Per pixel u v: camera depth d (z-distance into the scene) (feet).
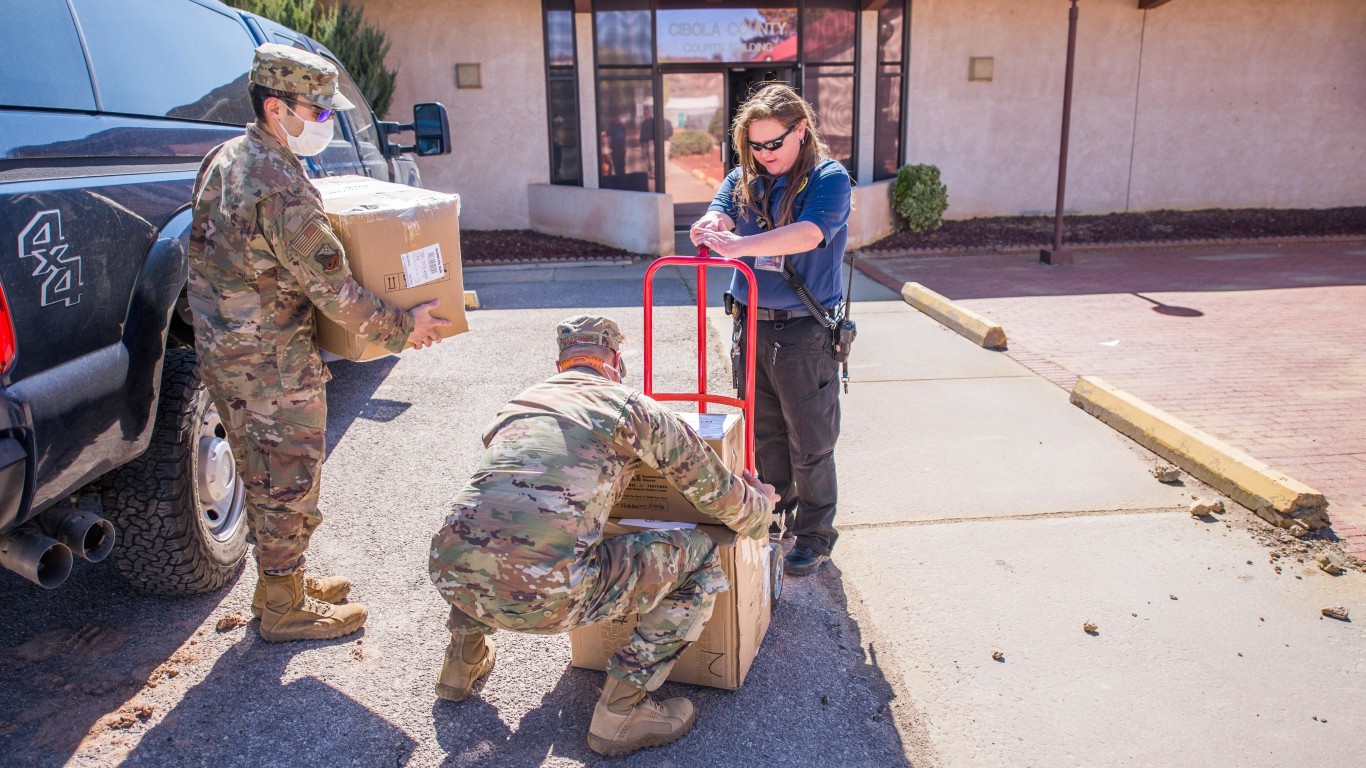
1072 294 27.55
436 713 8.71
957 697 8.95
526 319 24.66
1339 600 10.54
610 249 35.88
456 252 9.62
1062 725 8.55
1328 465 14.08
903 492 13.51
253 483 9.11
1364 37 41.63
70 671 9.27
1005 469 14.29
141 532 9.74
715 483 7.76
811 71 40.09
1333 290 27.07
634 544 7.73
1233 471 13.15
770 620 10.12
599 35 38.91
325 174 16.38
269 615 9.65
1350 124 42.70
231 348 8.59
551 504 7.11
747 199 9.98
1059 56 41.22
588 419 7.41
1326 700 8.85
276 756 8.12
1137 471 14.16
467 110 39.24
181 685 9.07
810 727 8.52
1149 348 21.04
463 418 16.78
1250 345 21.07
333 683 9.12
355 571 11.32
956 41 40.70
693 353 20.92
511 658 9.55
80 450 7.98
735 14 39.27
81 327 8.06
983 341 21.39
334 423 16.51
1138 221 40.37
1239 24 41.22
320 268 8.27
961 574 11.21
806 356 10.16
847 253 35.47
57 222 7.82
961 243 36.65
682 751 8.20
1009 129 41.96
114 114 9.76
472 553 7.09
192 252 8.70
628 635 8.90
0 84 8.05
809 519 10.97
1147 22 41.01
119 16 10.49
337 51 32.60
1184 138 42.55
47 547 7.51
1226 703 8.83
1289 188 43.37
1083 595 10.70
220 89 12.83
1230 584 10.91
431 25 38.27
